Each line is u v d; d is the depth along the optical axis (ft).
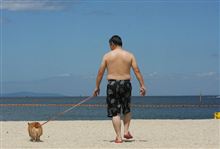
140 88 33.42
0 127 48.91
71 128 47.91
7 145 32.83
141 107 237.04
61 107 225.97
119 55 32.83
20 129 46.68
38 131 35.63
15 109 192.85
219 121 56.85
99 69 33.32
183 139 36.94
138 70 33.17
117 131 33.71
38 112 154.40
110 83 32.81
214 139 36.96
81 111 170.50
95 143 33.73
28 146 32.12
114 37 33.35
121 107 33.78
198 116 128.98
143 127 48.83
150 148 30.35
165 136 39.60
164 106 257.14
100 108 212.43
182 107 237.04
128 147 30.91
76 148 30.68
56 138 38.27
